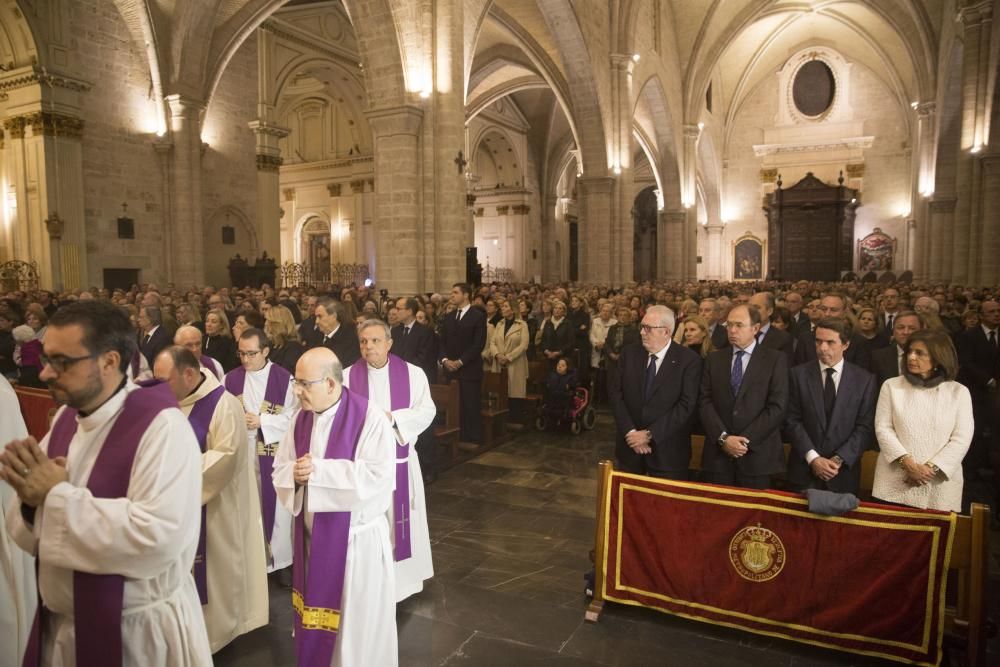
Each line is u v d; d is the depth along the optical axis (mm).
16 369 9266
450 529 5914
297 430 3326
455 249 13531
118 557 2076
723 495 4078
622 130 24594
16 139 18172
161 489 2150
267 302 10625
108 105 19188
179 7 19078
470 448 8438
